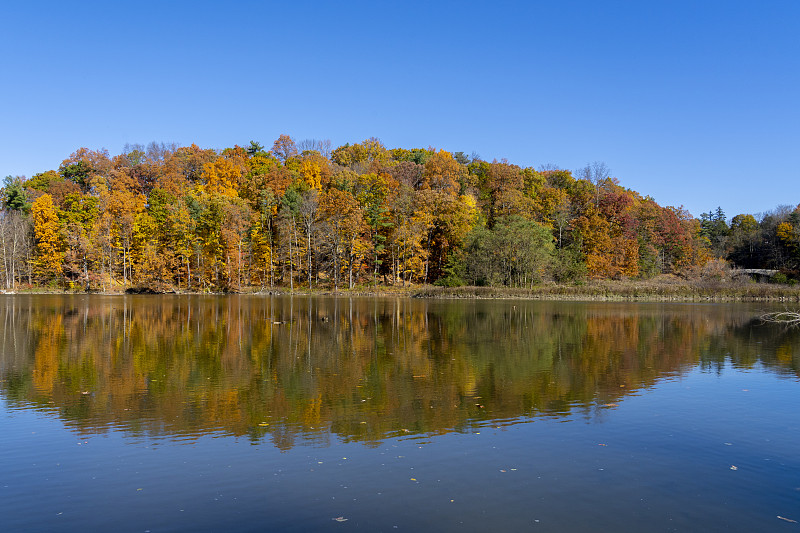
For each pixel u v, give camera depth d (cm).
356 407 1641
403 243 8694
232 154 12800
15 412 1583
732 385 1950
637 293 7194
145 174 10775
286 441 1324
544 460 1194
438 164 10912
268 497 1005
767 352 2706
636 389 1881
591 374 2142
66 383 1959
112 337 3166
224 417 1531
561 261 8806
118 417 1531
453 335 3322
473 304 6156
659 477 1102
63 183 10062
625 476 1105
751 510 957
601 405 1667
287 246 8681
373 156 13388
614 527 891
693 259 11388
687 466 1162
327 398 1748
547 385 1944
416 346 2862
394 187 9981
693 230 12088
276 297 7438
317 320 4222
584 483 1070
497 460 1193
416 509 954
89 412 1581
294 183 10194
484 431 1404
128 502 988
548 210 10519
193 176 11181
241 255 8794
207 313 4800
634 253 9981
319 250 8769
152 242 8500
